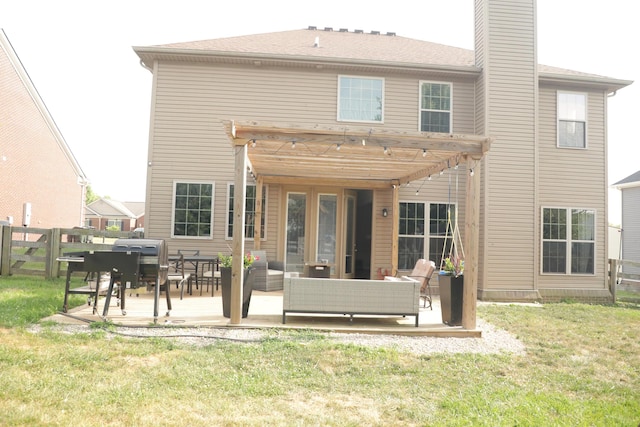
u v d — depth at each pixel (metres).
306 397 4.24
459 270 7.28
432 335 6.73
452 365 5.41
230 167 11.48
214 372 4.68
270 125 6.54
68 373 4.34
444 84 12.14
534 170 11.60
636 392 4.88
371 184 11.71
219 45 11.95
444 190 12.20
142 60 11.48
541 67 12.98
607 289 12.34
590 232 12.38
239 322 6.59
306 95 11.71
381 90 11.94
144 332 6.05
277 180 11.31
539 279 12.08
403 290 6.92
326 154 7.99
